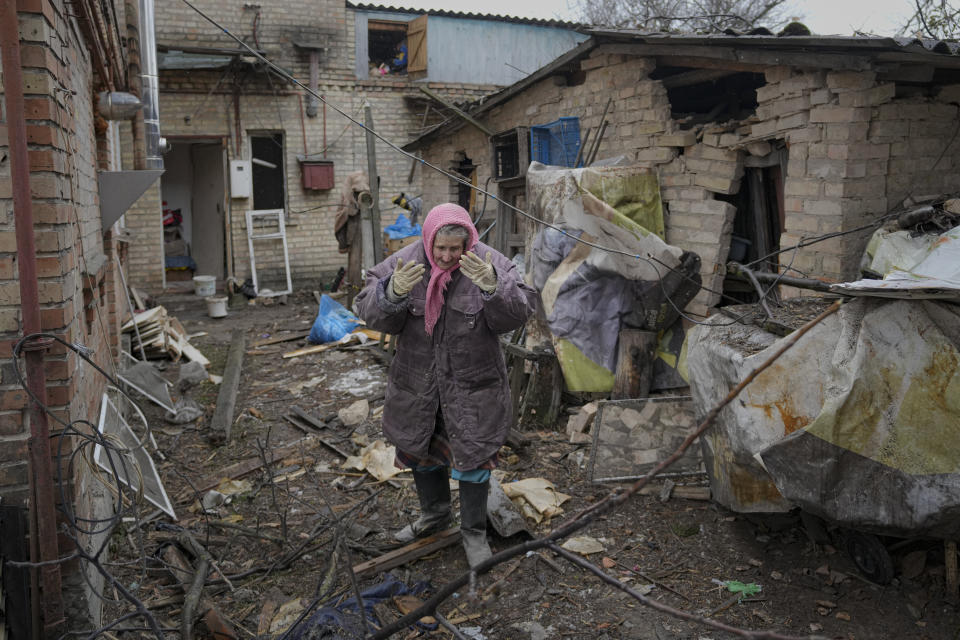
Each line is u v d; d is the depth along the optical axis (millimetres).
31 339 2309
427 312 3051
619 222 5309
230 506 4203
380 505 4145
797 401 2980
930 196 4867
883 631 2803
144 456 4332
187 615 2887
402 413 3252
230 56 11914
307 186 13164
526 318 3092
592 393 5430
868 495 2793
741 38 4934
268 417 5789
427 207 10914
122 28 6199
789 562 3326
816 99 4930
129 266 12469
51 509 2395
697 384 3576
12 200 2484
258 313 11445
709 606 3045
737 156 5594
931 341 2719
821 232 4969
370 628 2787
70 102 3146
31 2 2426
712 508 3883
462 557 3488
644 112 6254
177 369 7367
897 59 4535
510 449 4828
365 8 13258
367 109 8883
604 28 6375
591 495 4137
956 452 2689
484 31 13852
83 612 2691
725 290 5918
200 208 14305
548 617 3012
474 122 8656
